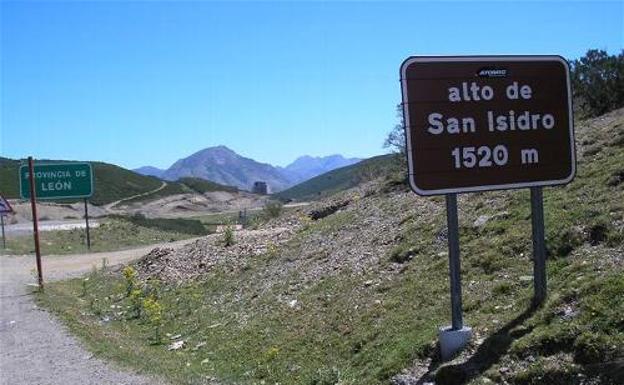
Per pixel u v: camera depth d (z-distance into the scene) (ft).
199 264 63.82
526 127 25.03
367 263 41.98
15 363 36.29
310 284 43.47
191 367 33.99
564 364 20.40
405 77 23.90
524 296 26.40
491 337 23.47
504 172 24.71
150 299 51.42
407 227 45.55
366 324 31.71
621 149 41.45
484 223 37.81
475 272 31.86
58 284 73.61
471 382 21.42
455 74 24.34
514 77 24.97
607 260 26.71
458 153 24.23
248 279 52.26
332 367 28.25
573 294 24.02
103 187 359.25
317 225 64.90
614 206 31.24
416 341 26.32
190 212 357.82
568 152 25.58
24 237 138.00
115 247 125.70
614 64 64.08
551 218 32.53
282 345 33.78
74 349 38.99
